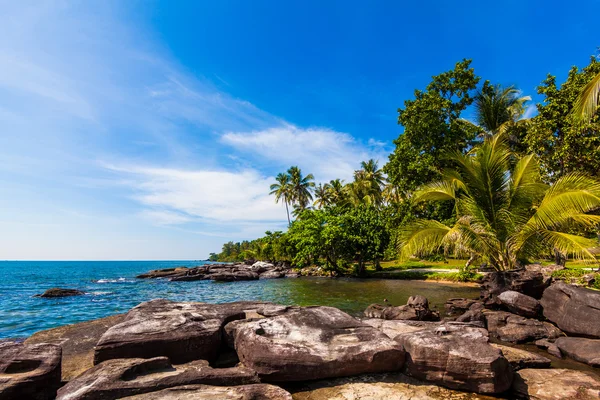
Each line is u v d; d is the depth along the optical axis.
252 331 6.76
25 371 4.96
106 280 45.59
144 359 5.58
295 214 62.47
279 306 9.07
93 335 8.68
